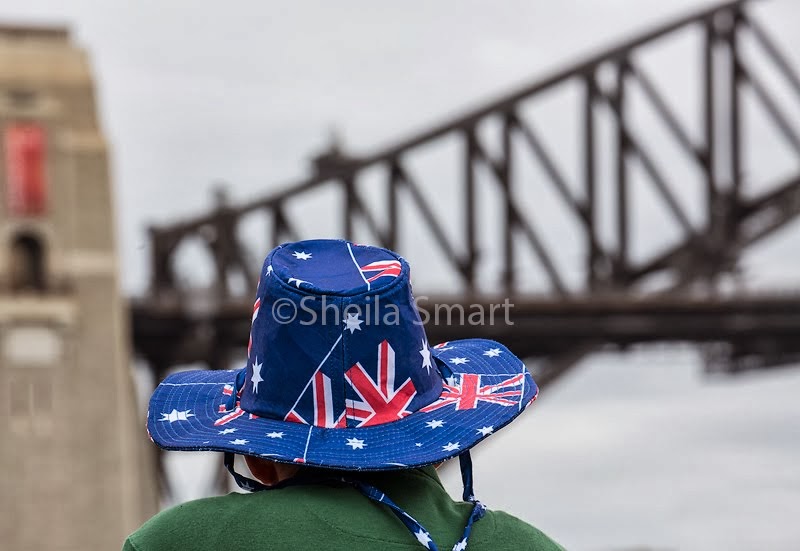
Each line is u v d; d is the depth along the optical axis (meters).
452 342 3.62
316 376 3.20
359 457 3.12
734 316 55.16
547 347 55.50
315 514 3.08
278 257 3.31
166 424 3.32
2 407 51.09
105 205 53.53
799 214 56.34
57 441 51.12
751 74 57.81
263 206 59.06
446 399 3.30
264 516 3.07
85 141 53.28
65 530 50.66
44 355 51.62
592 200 57.78
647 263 57.47
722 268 57.31
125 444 51.41
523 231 56.00
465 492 3.28
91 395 51.81
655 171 57.91
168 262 57.53
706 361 56.47
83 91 53.66
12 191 52.44
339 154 58.91
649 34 58.41
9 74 53.16
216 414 3.33
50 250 52.69
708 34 58.41
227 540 3.04
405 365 3.22
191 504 3.14
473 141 57.16
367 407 3.21
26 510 50.50
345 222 58.66
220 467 49.53
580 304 54.62
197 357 56.69
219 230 58.00
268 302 3.22
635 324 54.72
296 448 3.14
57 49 53.91
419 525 3.07
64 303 51.88
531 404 3.27
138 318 55.59
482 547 3.15
